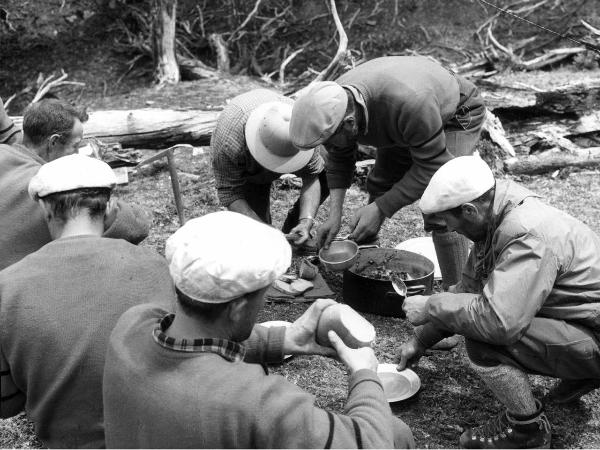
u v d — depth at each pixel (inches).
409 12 353.1
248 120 128.5
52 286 75.5
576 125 228.2
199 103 265.1
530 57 315.6
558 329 95.3
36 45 346.3
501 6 348.2
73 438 76.2
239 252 58.2
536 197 97.6
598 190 198.1
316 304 75.5
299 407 58.9
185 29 346.3
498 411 112.5
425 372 122.1
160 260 81.3
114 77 329.1
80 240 79.4
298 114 113.0
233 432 58.0
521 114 234.4
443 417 111.4
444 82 122.6
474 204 94.0
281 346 76.3
